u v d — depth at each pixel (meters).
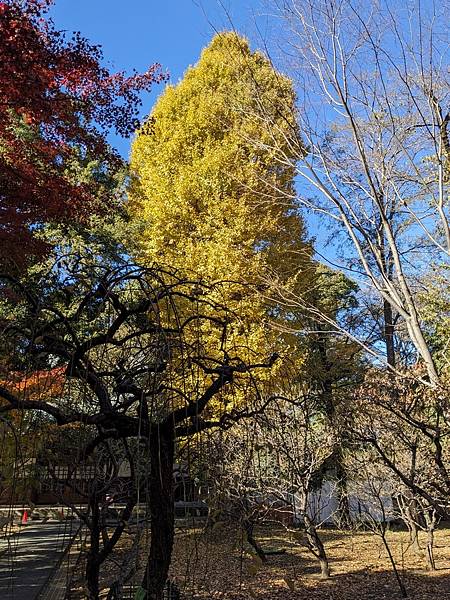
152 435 2.38
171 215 11.05
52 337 2.57
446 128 7.42
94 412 2.88
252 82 8.91
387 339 13.95
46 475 3.30
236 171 10.43
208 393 2.48
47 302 2.87
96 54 5.65
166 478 2.37
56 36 5.45
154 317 2.76
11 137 5.99
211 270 8.99
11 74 5.08
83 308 2.78
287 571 8.30
